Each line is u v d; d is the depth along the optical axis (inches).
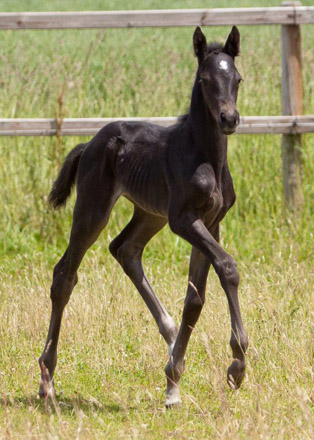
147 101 1026.7
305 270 811.4
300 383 569.9
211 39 1430.9
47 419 482.6
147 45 1318.9
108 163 605.0
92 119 918.4
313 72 1066.7
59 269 609.3
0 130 912.9
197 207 533.0
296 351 589.6
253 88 1028.5
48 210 941.2
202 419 514.0
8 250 934.4
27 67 1095.6
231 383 499.5
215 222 558.3
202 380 593.9
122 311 719.1
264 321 642.2
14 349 661.3
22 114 1035.9
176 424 505.7
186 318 548.4
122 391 585.3
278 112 1016.2
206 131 530.6
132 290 784.9
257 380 573.6
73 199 955.3
